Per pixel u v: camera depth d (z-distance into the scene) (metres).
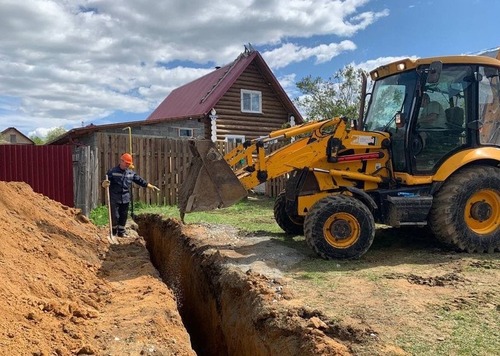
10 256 5.13
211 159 6.58
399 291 4.99
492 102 7.18
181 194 6.87
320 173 7.10
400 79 7.26
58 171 9.91
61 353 3.66
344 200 6.52
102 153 12.23
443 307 4.46
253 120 22.20
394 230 8.66
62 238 6.93
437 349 3.56
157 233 10.69
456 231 6.67
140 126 18.88
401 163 7.07
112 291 5.60
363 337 3.78
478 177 6.70
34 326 3.93
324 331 3.91
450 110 6.99
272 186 15.44
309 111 23.00
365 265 6.21
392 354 3.47
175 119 19.44
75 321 4.36
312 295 4.91
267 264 6.27
